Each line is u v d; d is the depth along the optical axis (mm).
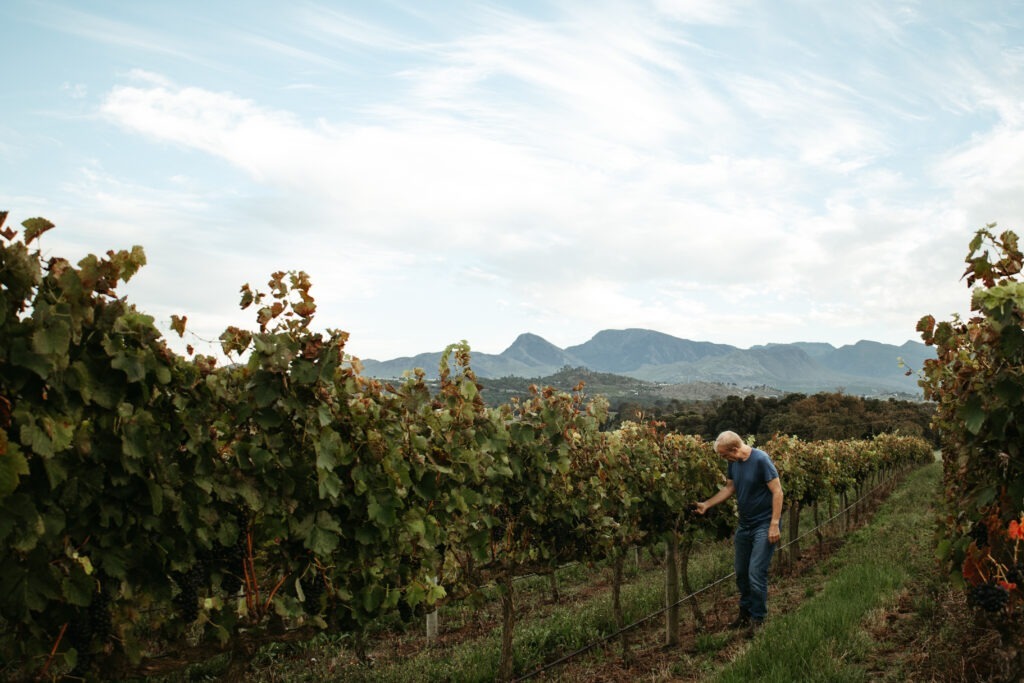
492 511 6633
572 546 7688
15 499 2965
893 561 10672
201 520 3830
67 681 3529
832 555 14383
